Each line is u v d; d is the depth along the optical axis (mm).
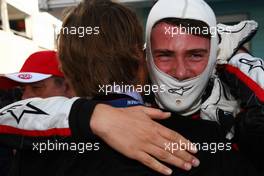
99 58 1200
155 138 1139
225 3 8023
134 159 1138
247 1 7918
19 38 12016
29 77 2119
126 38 1217
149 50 1282
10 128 1247
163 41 1210
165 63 1252
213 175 1169
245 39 1485
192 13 1185
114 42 1200
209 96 1338
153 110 1194
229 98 1346
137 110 1192
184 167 1135
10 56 11336
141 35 1285
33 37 13180
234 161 1225
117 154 1157
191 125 1226
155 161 1123
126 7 1272
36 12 13328
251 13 7938
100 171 1141
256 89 1272
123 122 1150
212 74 1379
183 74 1217
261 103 1247
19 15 12867
